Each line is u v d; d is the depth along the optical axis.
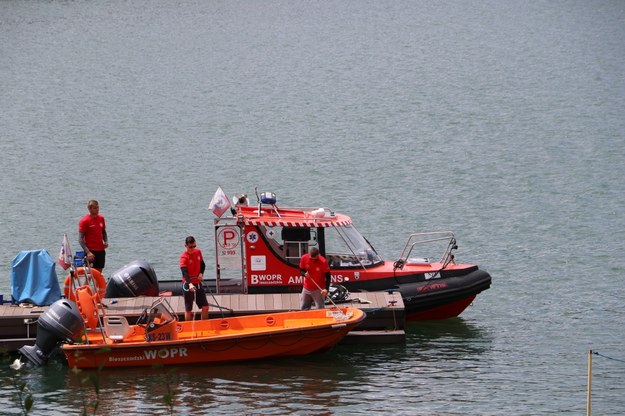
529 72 91.88
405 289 30.17
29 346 26.92
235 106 78.25
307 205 47.41
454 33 122.00
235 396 24.59
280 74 95.25
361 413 23.58
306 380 25.72
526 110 72.88
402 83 88.50
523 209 45.12
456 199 47.28
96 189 50.62
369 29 127.19
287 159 57.84
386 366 26.84
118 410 23.81
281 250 29.84
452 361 27.31
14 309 28.11
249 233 29.75
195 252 27.20
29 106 78.69
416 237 41.38
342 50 110.75
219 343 26.41
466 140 62.12
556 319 31.30
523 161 55.22
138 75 95.00
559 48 106.44
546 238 40.59
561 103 75.44
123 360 26.20
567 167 53.44
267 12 142.75
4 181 52.66
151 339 26.25
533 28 122.81
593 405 24.20
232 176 53.78
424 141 62.16
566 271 36.38
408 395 24.80
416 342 29.00
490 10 140.62
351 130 66.88
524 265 37.22
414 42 115.56
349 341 28.22
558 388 25.36
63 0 153.50
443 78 90.44
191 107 78.06
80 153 60.38
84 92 85.50
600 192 47.84
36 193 49.78
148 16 138.25
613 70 91.06
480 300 33.41
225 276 31.92
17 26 130.12
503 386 25.47
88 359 25.97
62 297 29.30
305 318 27.36
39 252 28.86
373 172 53.72
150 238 41.28
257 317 27.33
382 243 40.59
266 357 26.92
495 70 94.06
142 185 51.66
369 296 29.11
